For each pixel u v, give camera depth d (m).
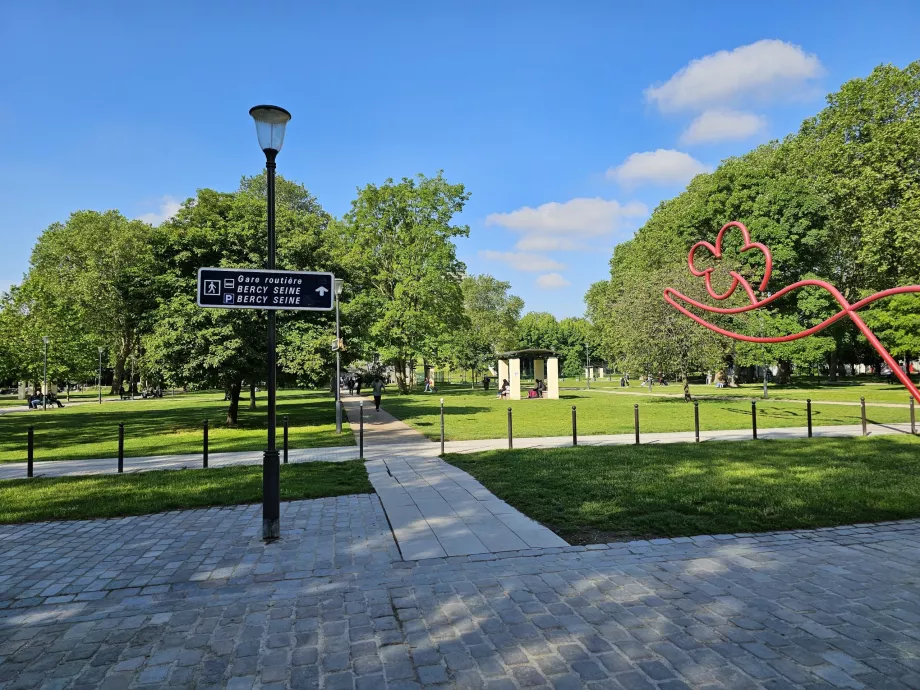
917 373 57.34
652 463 10.36
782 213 38.91
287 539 6.42
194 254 20.09
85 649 3.86
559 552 5.68
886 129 28.50
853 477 8.85
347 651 3.73
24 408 40.09
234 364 18.78
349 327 22.22
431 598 4.61
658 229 50.62
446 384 76.81
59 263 52.16
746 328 35.62
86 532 6.91
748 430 16.20
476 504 7.79
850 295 40.28
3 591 4.99
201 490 9.04
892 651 3.54
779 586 4.66
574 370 92.31
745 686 3.16
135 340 52.56
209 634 4.06
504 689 3.20
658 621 4.04
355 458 12.22
